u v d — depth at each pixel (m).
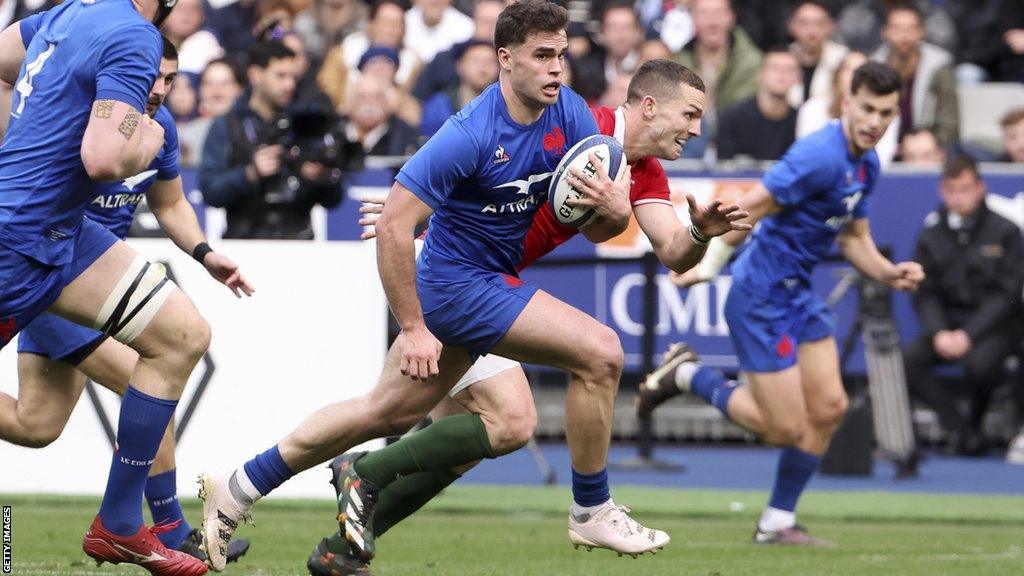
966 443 38.16
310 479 29.34
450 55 42.12
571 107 17.55
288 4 45.69
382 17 42.47
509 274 18.31
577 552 23.38
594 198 17.05
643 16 46.25
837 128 25.08
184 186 34.75
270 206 30.78
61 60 16.33
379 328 28.62
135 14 16.41
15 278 16.23
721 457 38.28
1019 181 37.78
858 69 24.78
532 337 17.47
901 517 28.98
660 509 29.39
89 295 16.91
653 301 35.62
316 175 30.62
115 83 15.98
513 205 17.56
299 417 28.50
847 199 25.06
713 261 25.31
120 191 20.33
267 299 28.55
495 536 25.34
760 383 25.12
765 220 25.30
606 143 17.33
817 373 25.22
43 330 19.30
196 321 17.36
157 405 17.33
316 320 28.55
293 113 30.75
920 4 46.41
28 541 22.78
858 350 37.72
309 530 25.44
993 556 23.61
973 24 47.03
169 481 20.22
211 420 28.44
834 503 30.98
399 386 18.12
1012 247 37.41
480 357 18.70
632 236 37.19
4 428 19.70
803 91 43.28
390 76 40.41
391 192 16.89
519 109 17.08
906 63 42.31
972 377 37.41
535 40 16.62
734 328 25.34
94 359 19.61
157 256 28.42
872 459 35.66
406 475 18.44
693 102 18.22
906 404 35.75
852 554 23.88
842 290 36.47
